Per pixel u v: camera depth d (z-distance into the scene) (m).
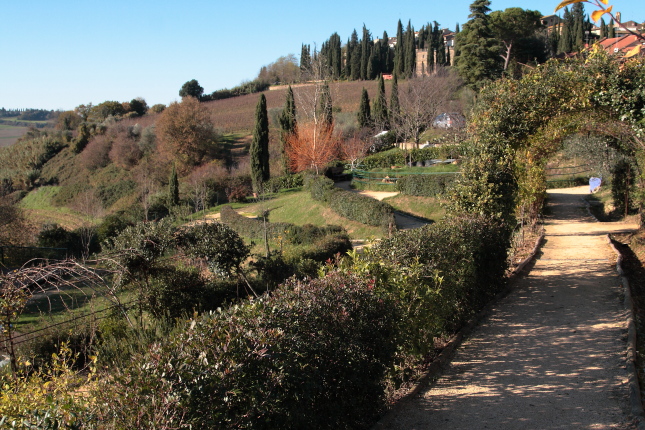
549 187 29.91
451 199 9.24
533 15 40.19
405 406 4.14
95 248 21.20
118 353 6.24
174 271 8.45
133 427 2.17
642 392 4.02
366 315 3.85
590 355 4.98
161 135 45.59
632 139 10.78
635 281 8.05
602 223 17.03
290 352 2.93
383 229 19.03
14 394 3.38
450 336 5.92
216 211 31.52
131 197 37.06
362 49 75.19
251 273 10.48
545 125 9.27
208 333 2.83
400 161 35.59
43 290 5.34
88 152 49.62
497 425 3.67
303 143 34.91
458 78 44.81
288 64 83.25
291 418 2.87
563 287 8.17
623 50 7.96
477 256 6.97
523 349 5.37
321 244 13.65
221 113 68.69
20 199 46.44
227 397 2.41
